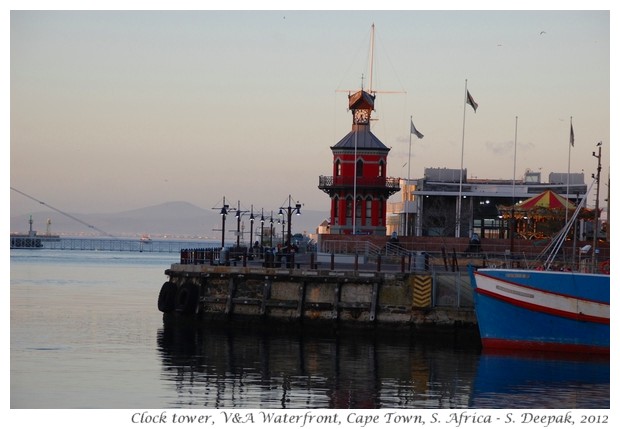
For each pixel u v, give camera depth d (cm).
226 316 9781
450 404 6488
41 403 6366
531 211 12612
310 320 9412
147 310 11788
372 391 6825
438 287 9138
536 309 8138
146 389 6800
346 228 14500
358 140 14512
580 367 7700
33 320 10488
